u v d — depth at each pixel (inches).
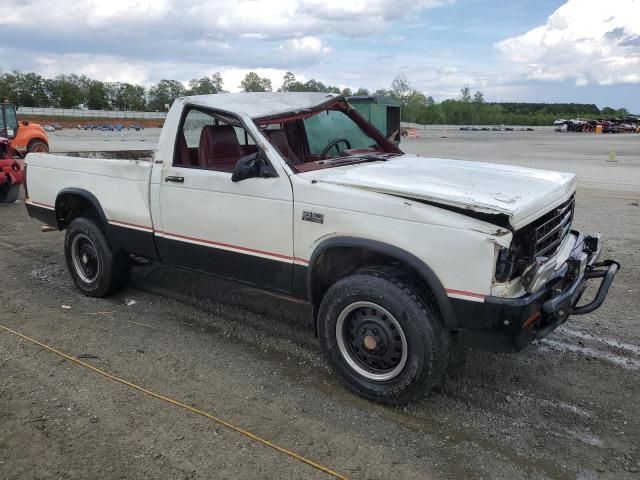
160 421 132.2
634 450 122.7
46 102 4397.1
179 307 205.9
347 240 136.9
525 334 124.0
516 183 146.9
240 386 149.2
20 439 124.6
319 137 203.5
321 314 145.6
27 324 188.9
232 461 117.7
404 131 2352.4
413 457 119.7
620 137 1926.7
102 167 199.9
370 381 140.1
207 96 178.2
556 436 127.7
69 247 215.8
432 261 125.6
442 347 130.6
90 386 148.0
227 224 163.0
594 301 140.2
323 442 124.7
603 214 374.3
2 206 409.7
